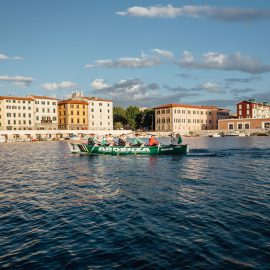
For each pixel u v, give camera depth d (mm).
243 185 16719
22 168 26109
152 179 19062
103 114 117688
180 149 33250
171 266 7512
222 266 7434
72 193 15555
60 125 114000
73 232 9945
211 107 129625
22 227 10508
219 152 36750
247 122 111625
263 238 9016
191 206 12469
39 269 7551
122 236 9477
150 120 130625
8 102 98938
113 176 20578
